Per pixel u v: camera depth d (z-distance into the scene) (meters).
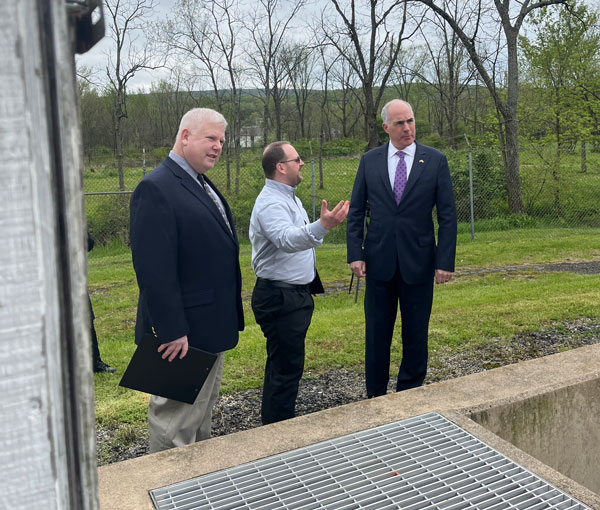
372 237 3.41
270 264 2.98
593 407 2.46
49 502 0.54
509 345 4.72
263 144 29.91
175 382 2.31
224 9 28.28
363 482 1.73
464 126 36.47
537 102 23.16
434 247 3.40
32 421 0.52
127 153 25.69
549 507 1.59
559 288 6.97
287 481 1.75
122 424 3.47
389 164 3.39
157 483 1.75
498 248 11.90
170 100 40.75
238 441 2.02
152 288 2.24
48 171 0.49
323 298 8.00
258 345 4.90
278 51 33.47
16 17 0.46
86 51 0.56
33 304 0.50
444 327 5.22
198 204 2.39
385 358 3.54
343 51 25.62
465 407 2.22
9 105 0.47
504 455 1.87
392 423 2.11
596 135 20.73
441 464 1.83
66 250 0.51
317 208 15.88
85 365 0.54
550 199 16.42
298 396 3.86
